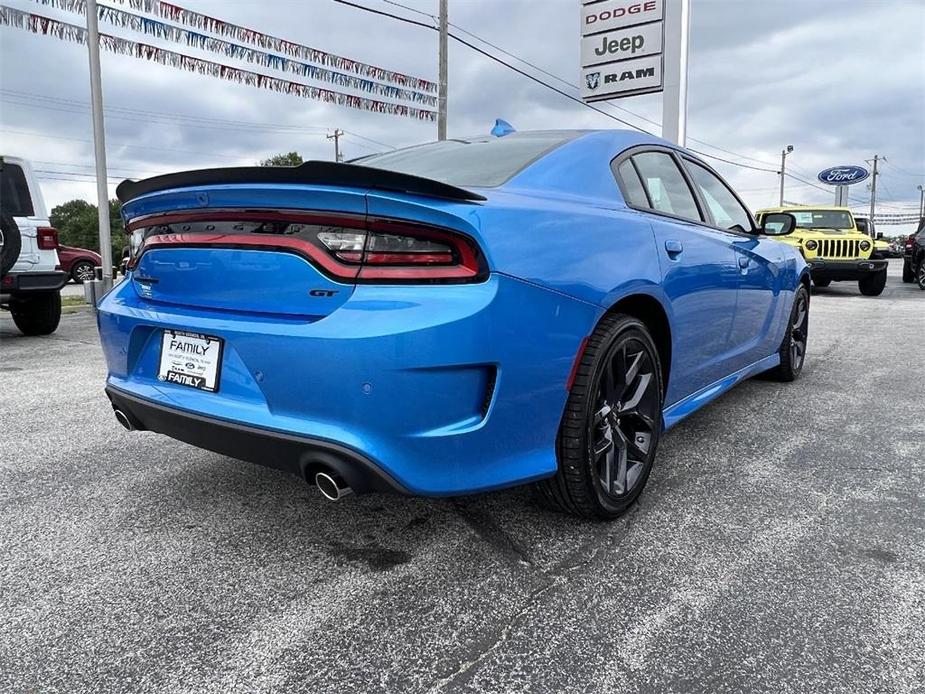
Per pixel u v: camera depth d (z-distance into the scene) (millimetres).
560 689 1578
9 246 6582
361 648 1731
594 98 14438
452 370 1812
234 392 2010
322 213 1851
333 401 1804
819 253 12859
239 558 2199
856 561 2158
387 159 2879
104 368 5422
